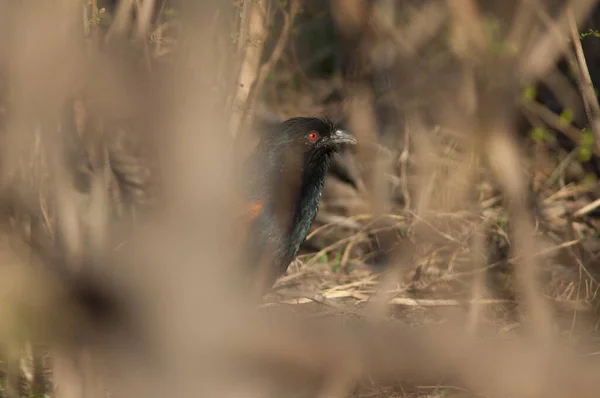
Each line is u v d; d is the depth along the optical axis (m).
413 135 9.43
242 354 2.99
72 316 3.23
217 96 6.59
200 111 3.76
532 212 10.98
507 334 8.51
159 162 3.77
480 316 9.04
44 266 3.32
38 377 7.10
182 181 3.73
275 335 2.85
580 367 2.85
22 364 7.01
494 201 10.45
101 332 3.27
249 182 9.22
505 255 10.02
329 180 13.80
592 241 11.45
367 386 7.36
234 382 3.25
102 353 3.33
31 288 3.21
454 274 10.02
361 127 12.37
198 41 3.94
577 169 12.83
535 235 10.34
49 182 5.38
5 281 3.21
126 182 9.20
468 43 5.05
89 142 5.66
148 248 3.54
